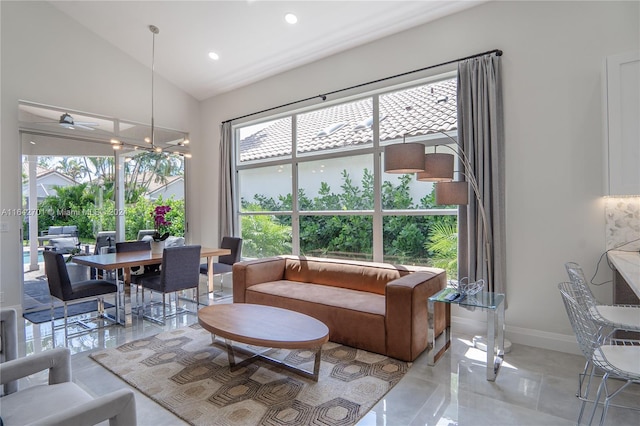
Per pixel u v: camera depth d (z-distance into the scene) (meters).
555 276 3.21
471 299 2.85
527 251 3.34
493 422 2.14
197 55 5.26
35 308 4.65
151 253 4.57
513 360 3.00
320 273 4.29
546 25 3.23
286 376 2.72
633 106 2.61
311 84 4.92
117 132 5.43
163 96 5.96
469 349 3.25
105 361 2.99
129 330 3.78
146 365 2.91
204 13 4.39
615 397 2.39
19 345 3.38
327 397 2.42
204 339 3.49
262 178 5.67
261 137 5.70
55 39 4.78
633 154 2.62
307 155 5.10
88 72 5.09
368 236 4.51
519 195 3.37
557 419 2.17
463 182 3.08
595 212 3.04
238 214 6.01
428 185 4.05
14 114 4.45
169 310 4.52
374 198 4.43
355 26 4.13
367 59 4.38
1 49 4.34
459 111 3.61
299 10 4.05
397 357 3.02
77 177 5.10
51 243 4.85
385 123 4.37
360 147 4.58
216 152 6.21
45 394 1.61
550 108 3.22
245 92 5.75
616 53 2.94
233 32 4.62
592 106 3.04
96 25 4.99
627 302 2.73
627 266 2.32
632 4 2.88
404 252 4.20
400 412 2.25
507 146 3.43
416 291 3.00
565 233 3.17
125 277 3.93
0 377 1.56
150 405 2.34
